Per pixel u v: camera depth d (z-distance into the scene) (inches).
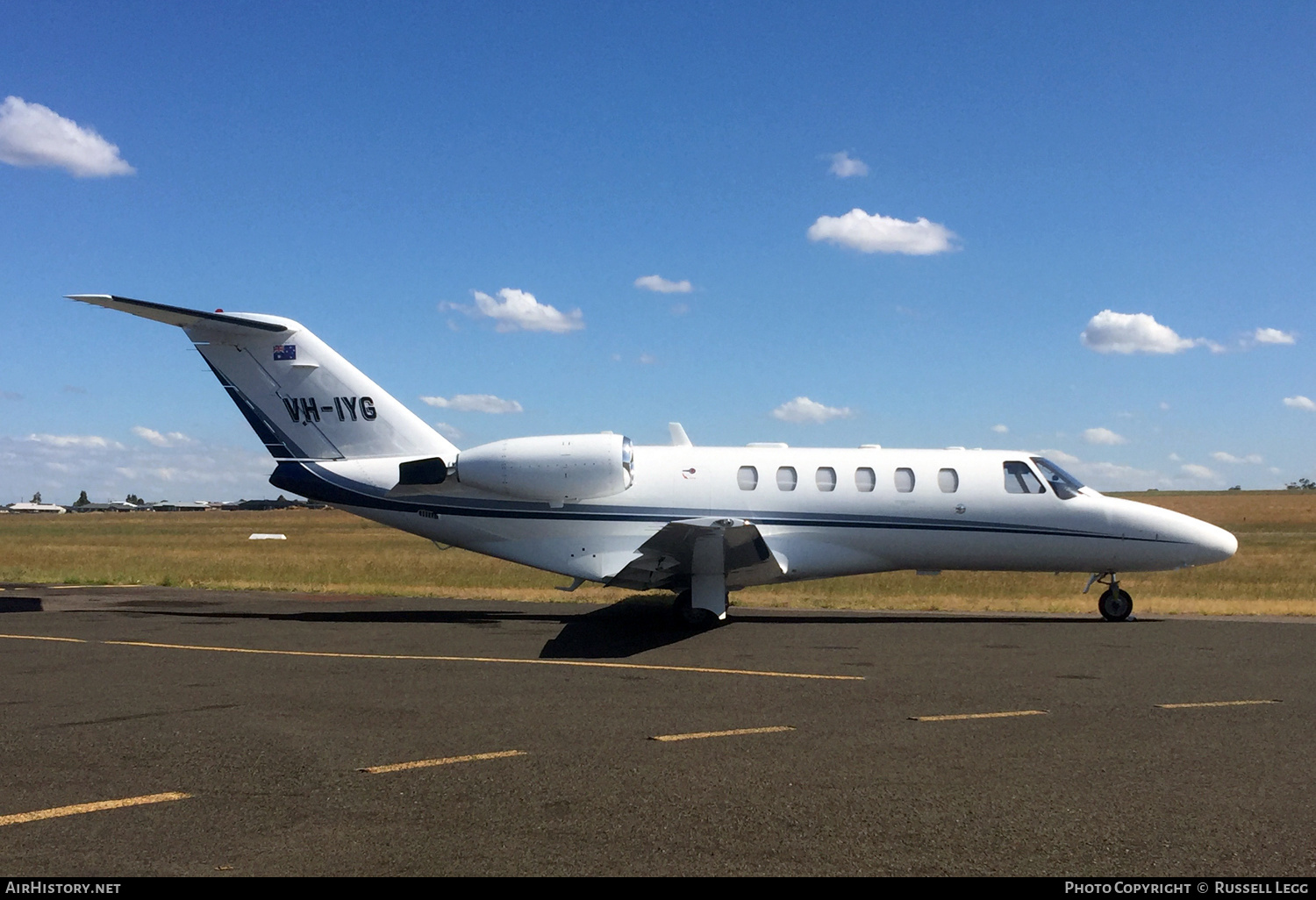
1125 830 211.8
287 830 209.2
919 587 845.8
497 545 625.3
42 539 1932.8
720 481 627.2
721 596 574.2
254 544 1692.9
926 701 346.0
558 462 605.0
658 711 327.9
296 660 433.4
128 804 226.4
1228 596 797.9
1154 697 354.3
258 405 637.3
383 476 628.4
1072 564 636.7
